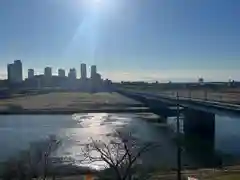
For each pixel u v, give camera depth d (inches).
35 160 1793.8
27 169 1680.6
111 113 5541.3
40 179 1556.3
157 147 2401.6
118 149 1776.6
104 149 2015.3
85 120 4586.6
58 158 2031.3
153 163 1924.2
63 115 5388.8
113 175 1457.9
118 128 3644.2
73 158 2046.0
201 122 3339.1
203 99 3624.5
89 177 1603.1
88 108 6097.4
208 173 1702.8
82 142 2635.3
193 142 2869.1
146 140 2760.8
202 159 2230.6
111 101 7239.2
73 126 3905.0
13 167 1727.4
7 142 2810.0
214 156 2332.7
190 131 3390.7
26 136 3174.2
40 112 5703.7
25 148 2422.5
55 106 6476.4
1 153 2343.8
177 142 2677.2
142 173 1519.4
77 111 5792.3
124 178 1127.6
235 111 2401.6
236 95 4288.9
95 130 3501.5
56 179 1616.6
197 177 1592.0
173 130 3567.9
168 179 1571.1
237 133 3341.5
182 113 4232.3
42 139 2915.8
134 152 1914.4
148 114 5206.7
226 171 1748.3
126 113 5462.6
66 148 2375.7
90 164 1899.6
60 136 3046.3
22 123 4343.0
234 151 2500.0
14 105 6633.9
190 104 3378.4
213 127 3299.7
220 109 2659.9
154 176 1630.2
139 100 6579.7
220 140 2970.0
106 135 3046.3
